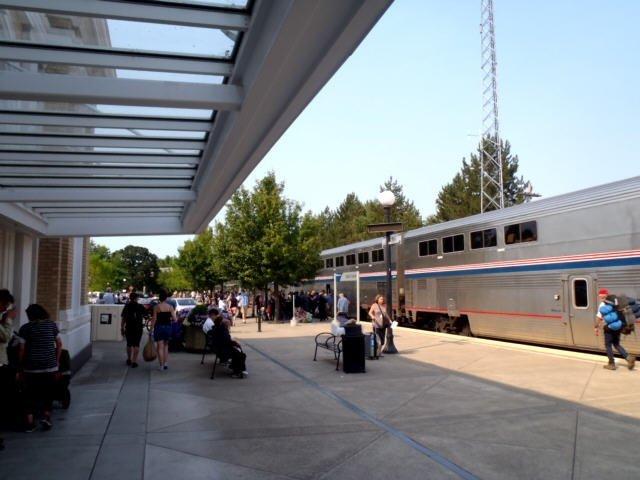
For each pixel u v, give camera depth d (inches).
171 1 151.6
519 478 209.5
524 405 332.5
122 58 176.7
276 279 1168.8
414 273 887.7
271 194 1197.1
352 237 2573.8
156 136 258.8
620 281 500.7
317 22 139.0
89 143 256.2
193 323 627.8
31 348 277.4
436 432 274.5
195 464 227.3
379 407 331.9
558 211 577.6
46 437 267.1
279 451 244.8
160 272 3560.5
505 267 657.6
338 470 220.1
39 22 165.3
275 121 204.4
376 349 535.8
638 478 208.5
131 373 470.9
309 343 707.4
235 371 446.3
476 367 478.6
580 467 221.0
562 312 565.0
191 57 180.9
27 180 319.9
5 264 420.8
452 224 781.3
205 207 379.9
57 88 179.0
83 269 625.3
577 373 438.9
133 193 352.8
